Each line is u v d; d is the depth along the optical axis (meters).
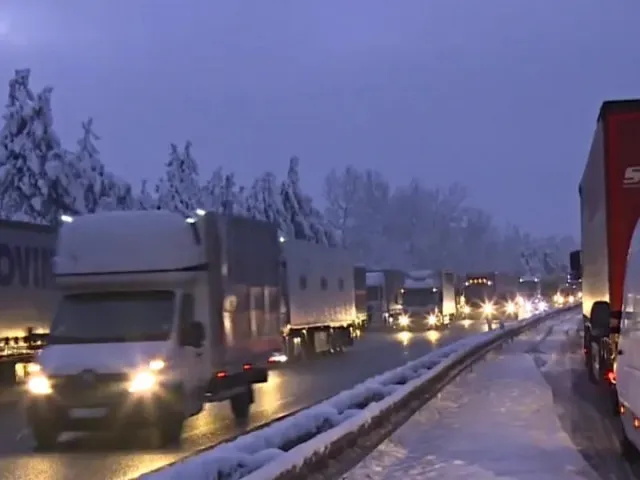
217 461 10.37
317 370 33.88
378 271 77.19
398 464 12.41
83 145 60.50
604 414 17.33
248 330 19.48
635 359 11.42
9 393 27.61
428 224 126.19
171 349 15.83
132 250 16.98
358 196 124.50
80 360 15.43
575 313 92.38
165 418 15.50
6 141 53.53
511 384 23.39
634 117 18.58
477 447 13.62
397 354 42.53
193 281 17.05
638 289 11.55
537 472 11.60
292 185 87.50
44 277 30.20
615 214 18.58
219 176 89.12
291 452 10.82
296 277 39.53
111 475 12.81
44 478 12.59
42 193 53.06
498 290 78.25
